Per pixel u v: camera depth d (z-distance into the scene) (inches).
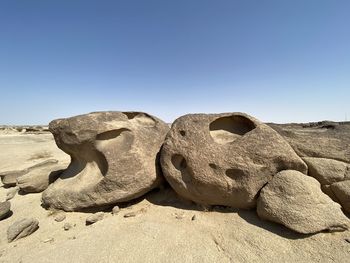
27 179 256.7
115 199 195.6
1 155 519.8
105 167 210.7
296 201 152.7
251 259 134.6
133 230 167.6
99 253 143.9
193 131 194.7
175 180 195.0
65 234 171.5
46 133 1026.7
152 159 209.8
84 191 202.2
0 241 167.8
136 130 216.1
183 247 147.3
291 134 193.8
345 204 163.9
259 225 161.5
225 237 155.6
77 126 208.4
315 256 131.6
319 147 181.3
